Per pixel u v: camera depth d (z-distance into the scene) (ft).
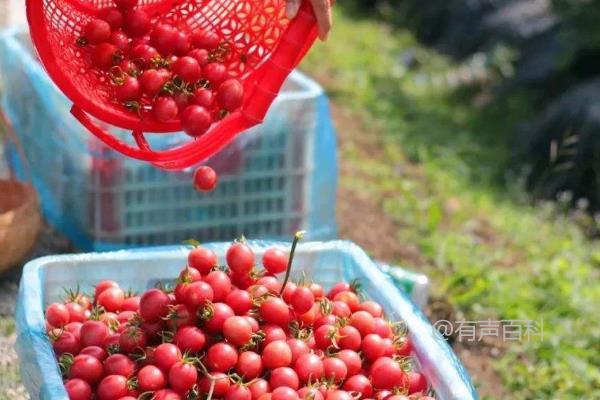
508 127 9.84
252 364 3.96
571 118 8.57
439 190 8.20
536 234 7.59
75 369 3.98
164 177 6.22
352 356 4.13
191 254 4.19
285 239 6.52
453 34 12.07
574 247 7.36
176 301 4.07
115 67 4.21
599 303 6.52
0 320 5.65
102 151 6.05
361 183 8.08
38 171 6.81
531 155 8.84
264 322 4.13
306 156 6.44
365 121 9.63
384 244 7.11
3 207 6.33
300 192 6.50
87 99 4.06
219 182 6.32
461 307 6.26
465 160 9.11
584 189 8.33
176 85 4.19
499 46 10.71
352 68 11.25
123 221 6.22
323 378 4.02
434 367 4.10
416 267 6.84
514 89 10.25
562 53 9.30
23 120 6.97
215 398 3.94
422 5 13.00
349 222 7.36
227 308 4.03
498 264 7.08
